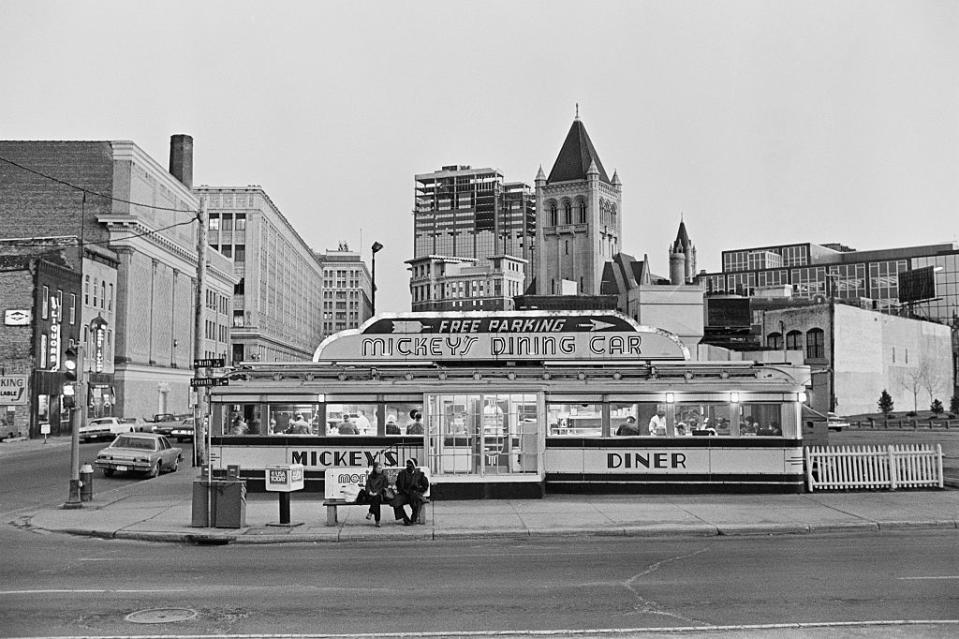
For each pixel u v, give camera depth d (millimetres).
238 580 13664
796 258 176125
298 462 25844
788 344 79062
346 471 25016
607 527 19188
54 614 11320
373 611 11422
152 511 22672
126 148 78625
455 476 24344
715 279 166000
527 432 24812
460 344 28422
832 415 63062
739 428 25359
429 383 25125
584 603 11852
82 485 24750
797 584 13062
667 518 20422
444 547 17438
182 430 54688
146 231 79438
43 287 60000
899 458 25609
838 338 76000
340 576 13977
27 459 42281
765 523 19594
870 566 14578
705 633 10227
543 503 23359
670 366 26094
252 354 140000
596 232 192875
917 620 10773
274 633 10289
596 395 25391
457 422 24844
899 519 20000
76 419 24000
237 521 19406
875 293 149875
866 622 10672
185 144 101312
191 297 97938
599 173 199000
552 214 198625
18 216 77500
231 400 25984
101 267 72000
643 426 25422
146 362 82500
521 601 11992
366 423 25812
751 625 10578
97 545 18000
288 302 178000
